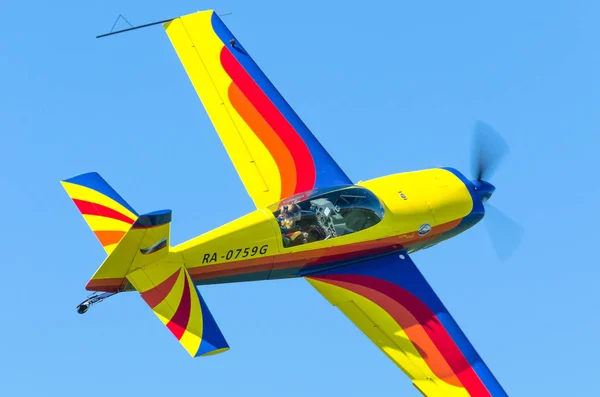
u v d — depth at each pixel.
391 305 90.00
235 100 100.19
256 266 88.12
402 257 94.50
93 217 85.00
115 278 79.94
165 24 106.06
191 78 102.38
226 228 86.25
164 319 79.44
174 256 83.19
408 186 96.69
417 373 86.25
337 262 92.06
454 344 87.44
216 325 78.75
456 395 84.56
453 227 97.62
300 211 89.69
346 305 90.00
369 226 92.38
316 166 95.94
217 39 104.12
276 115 98.94
